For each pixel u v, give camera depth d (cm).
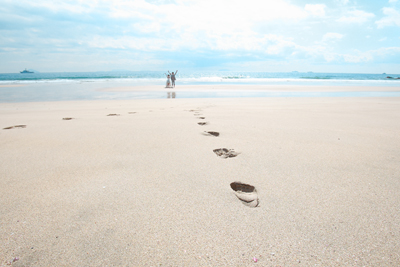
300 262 116
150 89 1595
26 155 266
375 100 861
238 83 2433
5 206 164
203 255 120
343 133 360
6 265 114
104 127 400
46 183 198
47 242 129
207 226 142
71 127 402
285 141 316
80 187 190
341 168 228
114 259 117
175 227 141
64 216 152
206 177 208
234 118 480
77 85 1973
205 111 580
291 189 187
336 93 1320
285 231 137
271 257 119
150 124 423
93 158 255
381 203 166
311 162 243
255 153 270
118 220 147
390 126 409
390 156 260
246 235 134
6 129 394
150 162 243
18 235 135
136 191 183
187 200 171
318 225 142
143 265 114
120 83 2323
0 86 1800
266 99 912
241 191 188
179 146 295
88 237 133
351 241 129
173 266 113
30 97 1073
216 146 295
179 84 2217
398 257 119
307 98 956
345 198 173
